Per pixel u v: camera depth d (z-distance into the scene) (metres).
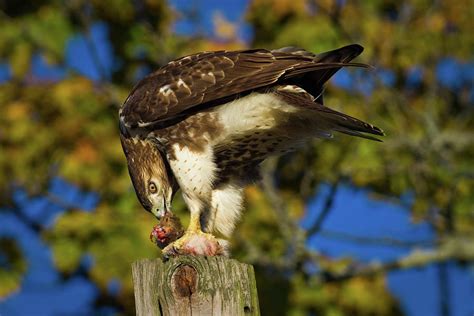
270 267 16.05
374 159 16.41
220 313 7.70
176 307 7.70
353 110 16.72
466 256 16.25
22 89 17.03
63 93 16.81
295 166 16.77
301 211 16.67
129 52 17.47
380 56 17.48
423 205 16.86
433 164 16.88
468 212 17.27
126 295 16.50
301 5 17.11
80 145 16.67
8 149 16.78
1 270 16.80
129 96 10.62
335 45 16.91
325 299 16.08
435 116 17.77
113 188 16.50
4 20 17.33
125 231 15.89
